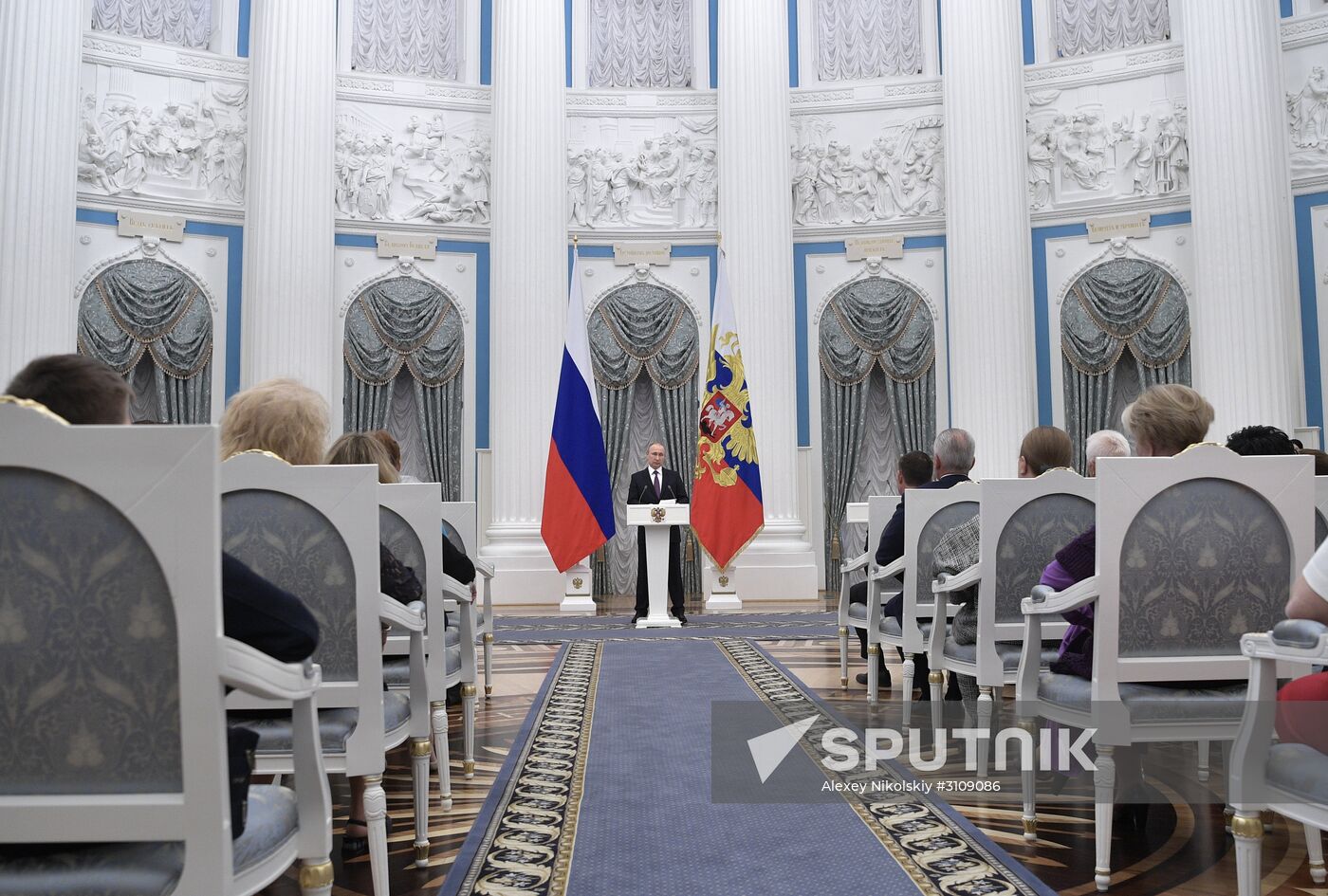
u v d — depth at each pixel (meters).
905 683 4.17
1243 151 10.20
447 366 11.59
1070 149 11.43
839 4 12.25
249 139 10.96
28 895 1.35
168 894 1.38
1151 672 2.39
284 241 10.66
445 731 3.20
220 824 1.38
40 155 9.60
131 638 1.38
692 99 12.17
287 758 2.28
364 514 2.33
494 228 11.41
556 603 10.75
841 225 11.93
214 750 1.38
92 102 10.45
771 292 11.38
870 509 5.12
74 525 1.36
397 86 11.66
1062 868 2.55
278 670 1.52
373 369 11.37
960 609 3.70
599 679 5.45
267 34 10.86
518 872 2.46
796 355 11.86
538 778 3.37
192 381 10.77
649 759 3.63
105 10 10.70
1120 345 11.07
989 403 10.86
